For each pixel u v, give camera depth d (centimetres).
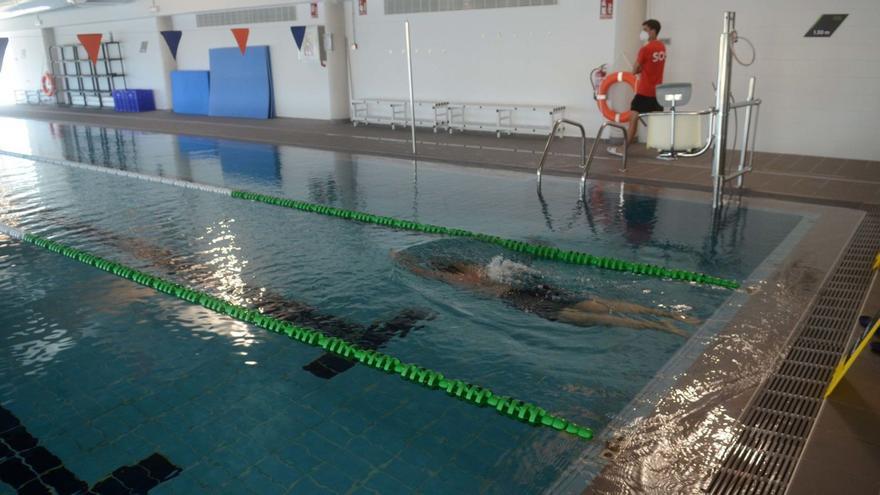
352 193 554
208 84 1246
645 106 643
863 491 166
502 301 320
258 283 351
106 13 1344
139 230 461
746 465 183
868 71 609
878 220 421
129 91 1347
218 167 702
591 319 295
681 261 362
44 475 195
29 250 422
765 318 282
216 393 241
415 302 321
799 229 410
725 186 525
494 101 874
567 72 797
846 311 284
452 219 463
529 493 179
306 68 1088
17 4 1332
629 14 707
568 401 227
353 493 182
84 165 735
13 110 1502
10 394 243
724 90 434
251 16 1137
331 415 224
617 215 458
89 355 274
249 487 186
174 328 300
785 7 637
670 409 216
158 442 210
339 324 297
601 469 187
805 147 659
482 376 248
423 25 913
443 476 188
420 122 957
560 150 722
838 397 211
